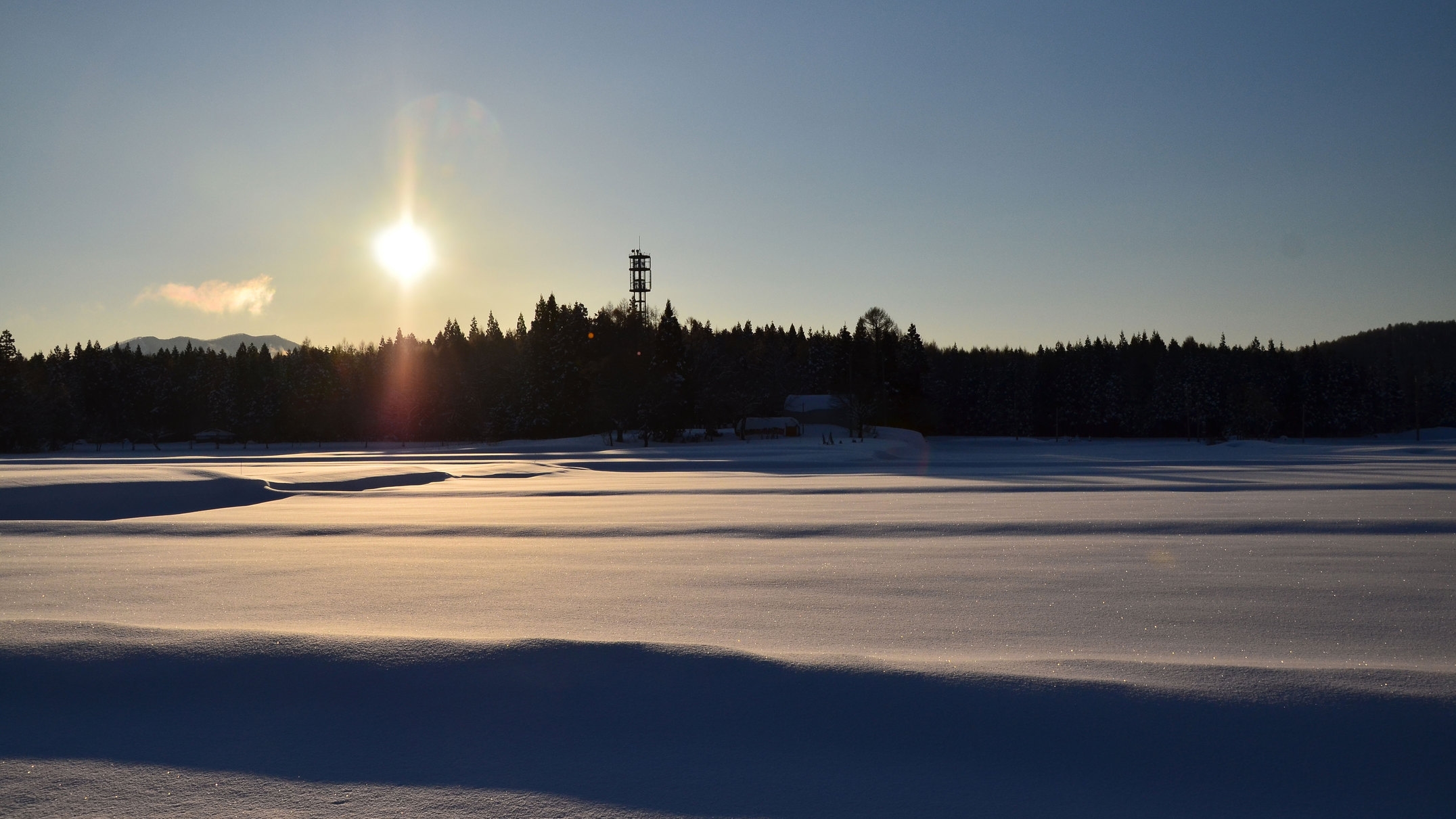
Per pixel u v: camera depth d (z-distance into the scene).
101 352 121.44
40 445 103.38
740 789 4.97
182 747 5.56
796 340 156.25
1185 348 157.25
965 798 4.87
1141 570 12.20
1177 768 5.11
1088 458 62.84
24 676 6.49
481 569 12.63
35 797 4.94
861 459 54.84
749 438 101.31
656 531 17.64
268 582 11.38
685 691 6.14
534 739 5.61
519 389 110.19
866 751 5.39
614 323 113.19
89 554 14.59
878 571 12.26
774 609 9.46
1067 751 5.31
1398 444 93.81
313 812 4.75
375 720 5.87
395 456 72.19
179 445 118.56
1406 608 9.41
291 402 116.25
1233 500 23.88
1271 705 5.67
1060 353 153.12
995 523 18.09
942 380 152.25
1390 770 5.01
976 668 6.35
